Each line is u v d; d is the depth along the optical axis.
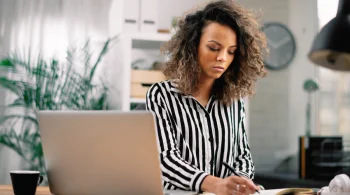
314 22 4.64
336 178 1.46
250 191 1.42
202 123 1.81
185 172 1.59
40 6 3.85
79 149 1.44
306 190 1.57
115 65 3.91
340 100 4.67
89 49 3.88
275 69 4.62
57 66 3.81
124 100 3.69
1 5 3.81
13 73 3.78
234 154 1.91
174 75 1.84
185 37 1.82
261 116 4.64
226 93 1.86
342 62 1.43
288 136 4.67
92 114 1.40
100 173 1.42
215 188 1.49
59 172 1.52
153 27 3.83
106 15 3.92
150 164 1.35
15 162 3.73
